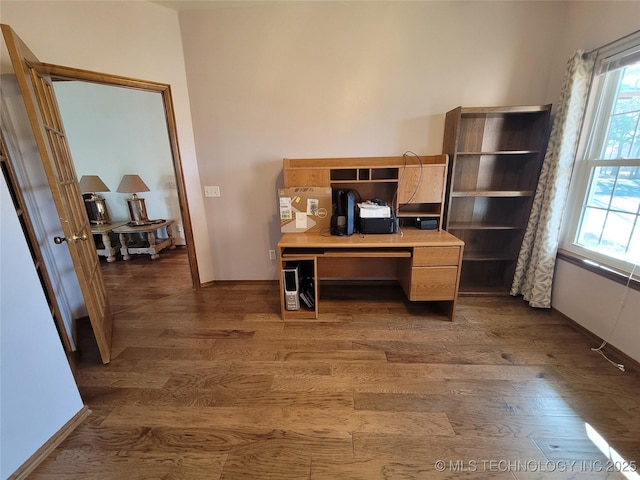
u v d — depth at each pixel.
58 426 1.32
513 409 1.45
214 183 2.74
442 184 2.35
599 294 1.91
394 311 2.42
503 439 1.29
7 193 1.15
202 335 2.13
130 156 4.02
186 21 2.35
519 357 1.83
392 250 2.23
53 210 2.00
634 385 1.58
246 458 1.23
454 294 2.19
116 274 3.35
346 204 2.26
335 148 2.57
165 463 1.22
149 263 3.71
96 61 2.05
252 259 2.95
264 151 2.62
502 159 2.50
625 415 1.40
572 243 2.19
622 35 1.75
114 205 4.14
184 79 2.47
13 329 1.17
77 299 2.24
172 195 4.18
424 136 2.50
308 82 2.44
